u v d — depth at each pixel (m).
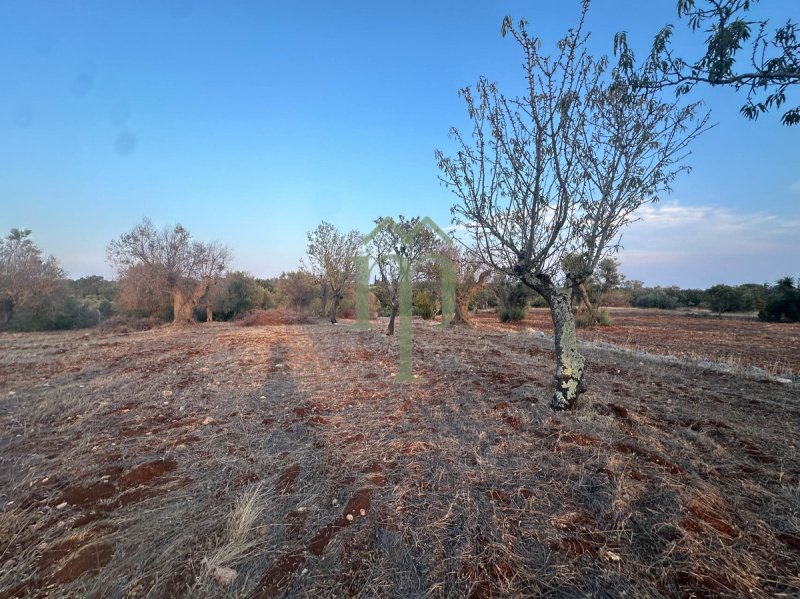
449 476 3.10
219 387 6.15
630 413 4.39
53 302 19.69
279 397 5.55
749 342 12.87
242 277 26.14
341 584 2.04
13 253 19.17
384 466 3.31
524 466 3.22
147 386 6.22
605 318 19.27
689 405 4.88
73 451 3.71
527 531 2.41
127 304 20.56
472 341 11.20
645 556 2.21
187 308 19.89
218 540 2.38
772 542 2.32
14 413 4.88
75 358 9.02
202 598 1.94
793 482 2.97
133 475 3.20
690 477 2.99
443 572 2.10
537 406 4.60
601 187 4.12
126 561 2.21
